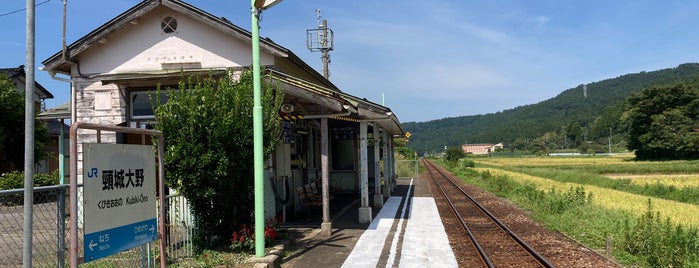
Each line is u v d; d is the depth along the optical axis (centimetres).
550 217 1230
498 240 964
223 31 1045
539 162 6900
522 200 1703
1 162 1670
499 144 15712
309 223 1129
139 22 1073
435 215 1314
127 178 463
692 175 3853
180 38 1073
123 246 453
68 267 583
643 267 729
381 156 2561
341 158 1920
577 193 1423
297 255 783
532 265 745
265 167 1010
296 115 970
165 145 697
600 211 1179
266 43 1020
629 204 1567
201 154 692
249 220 794
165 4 1040
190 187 702
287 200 1175
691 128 6184
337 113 955
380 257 777
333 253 802
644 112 6612
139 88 1023
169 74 929
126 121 1026
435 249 848
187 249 703
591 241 923
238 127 722
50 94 2438
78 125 398
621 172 4456
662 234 778
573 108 17312
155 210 513
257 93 705
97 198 418
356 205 1517
